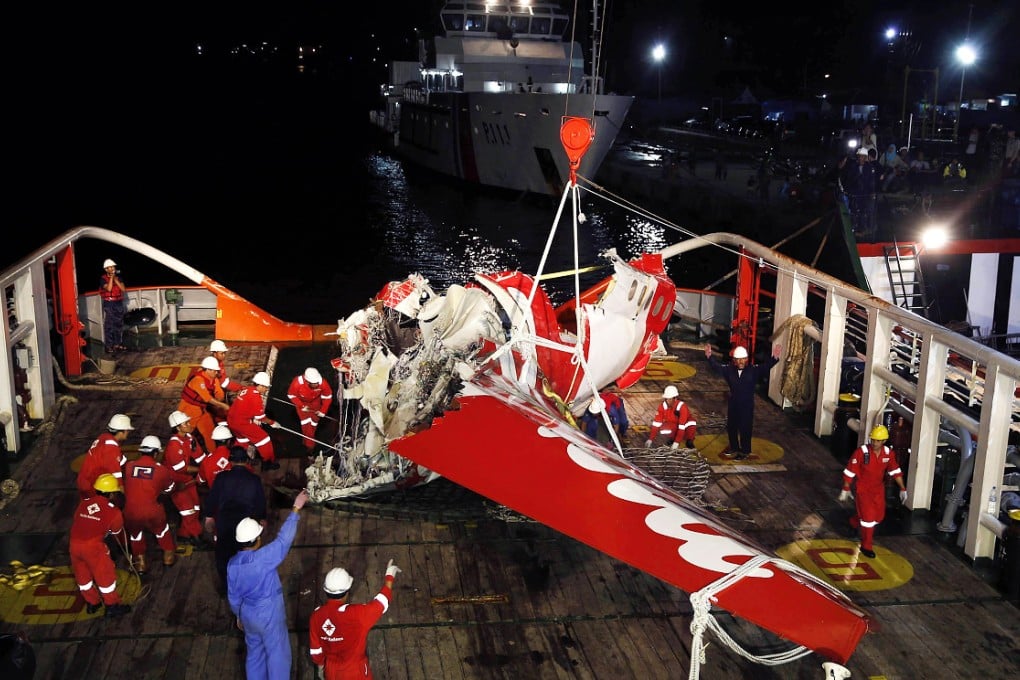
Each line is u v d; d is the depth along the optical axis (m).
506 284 9.73
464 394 8.37
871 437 9.45
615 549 5.96
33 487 10.79
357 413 10.09
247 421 11.02
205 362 11.54
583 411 11.09
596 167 47.59
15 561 9.16
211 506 8.35
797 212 33.00
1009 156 27.33
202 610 8.41
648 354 11.44
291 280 33.00
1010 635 8.26
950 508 9.98
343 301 30.56
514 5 54.00
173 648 7.86
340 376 10.19
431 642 8.02
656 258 12.20
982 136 34.12
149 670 7.57
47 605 8.45
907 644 8.10
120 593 8.66
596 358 10.55
